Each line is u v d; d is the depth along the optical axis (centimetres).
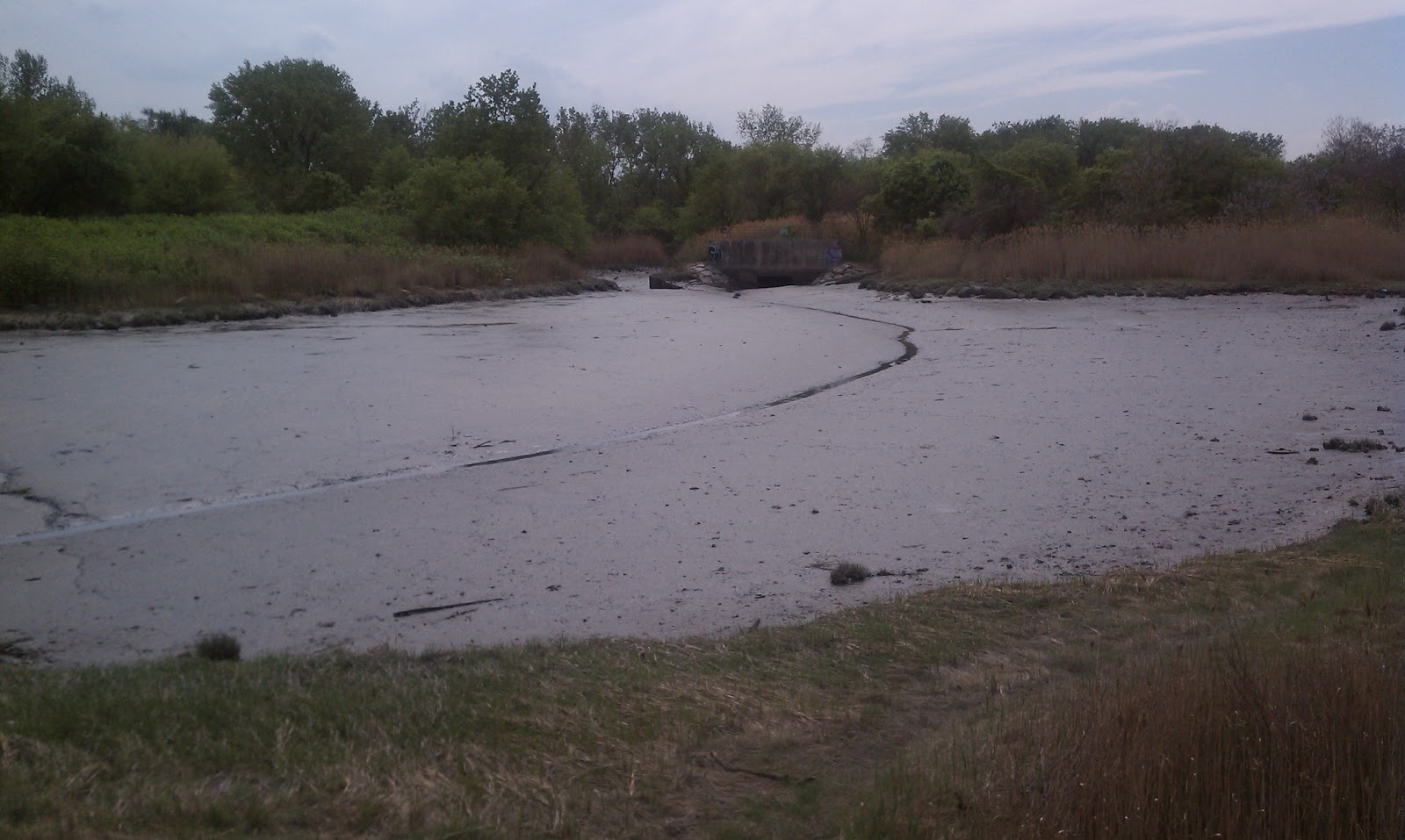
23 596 776
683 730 502
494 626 708
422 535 905
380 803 415
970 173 4384
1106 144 6400
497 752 474
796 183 5400
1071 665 582
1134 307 2770
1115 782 405
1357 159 3881
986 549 847
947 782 434
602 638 663
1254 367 1683
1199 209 3809
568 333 2425
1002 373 1714
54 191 3962
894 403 1472
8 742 455
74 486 1065
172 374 1723
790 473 1091
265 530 925
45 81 5475
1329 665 472
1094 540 860
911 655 609
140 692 531
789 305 3306
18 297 2598
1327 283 2939
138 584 799
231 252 3162
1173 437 1201
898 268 3944
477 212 4200
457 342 2206
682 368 1844
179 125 8525
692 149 6894
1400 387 1467
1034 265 3359
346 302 3009
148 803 404
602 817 423
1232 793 400
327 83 6291
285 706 517
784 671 590
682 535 896
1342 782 403
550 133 4875
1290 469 1049
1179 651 522
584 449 1224
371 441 1258
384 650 635
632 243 5719
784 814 428
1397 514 849
